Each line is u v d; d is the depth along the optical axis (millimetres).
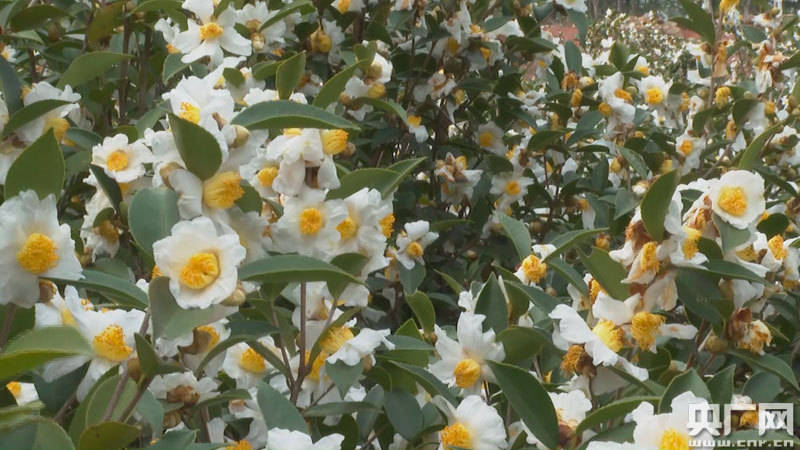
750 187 704
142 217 506
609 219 1337
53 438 473
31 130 771
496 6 1613
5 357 402
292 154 614
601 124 1913
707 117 1514
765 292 895
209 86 561
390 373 750
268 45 1276
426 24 1411
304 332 673
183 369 482
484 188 1532
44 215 481
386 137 1412
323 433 751
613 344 650
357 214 658
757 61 1505
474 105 1662
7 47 1384
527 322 841
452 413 699
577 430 619
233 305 479
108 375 558
